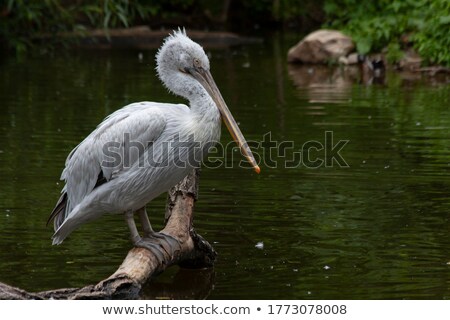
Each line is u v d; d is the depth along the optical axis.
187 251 8.41
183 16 34.31
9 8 24.09
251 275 8.16
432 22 22.88
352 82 21.22
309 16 35.47
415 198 10.73
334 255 8.68
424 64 23.27
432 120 15.71
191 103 8.41
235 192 11.16
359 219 9.88
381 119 15.87
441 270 8.18
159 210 10.47
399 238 9.16
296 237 9.28
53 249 8.96
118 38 30.16
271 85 20.55
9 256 8.70
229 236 9.34
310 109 17.03
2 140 14.24
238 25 35.72
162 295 7.72
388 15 25.34
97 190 8.35
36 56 26.42
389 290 7.65
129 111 8.53
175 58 8.73
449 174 11.88
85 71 22.94
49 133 14.78
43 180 11.73
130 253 8.07
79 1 29.75
